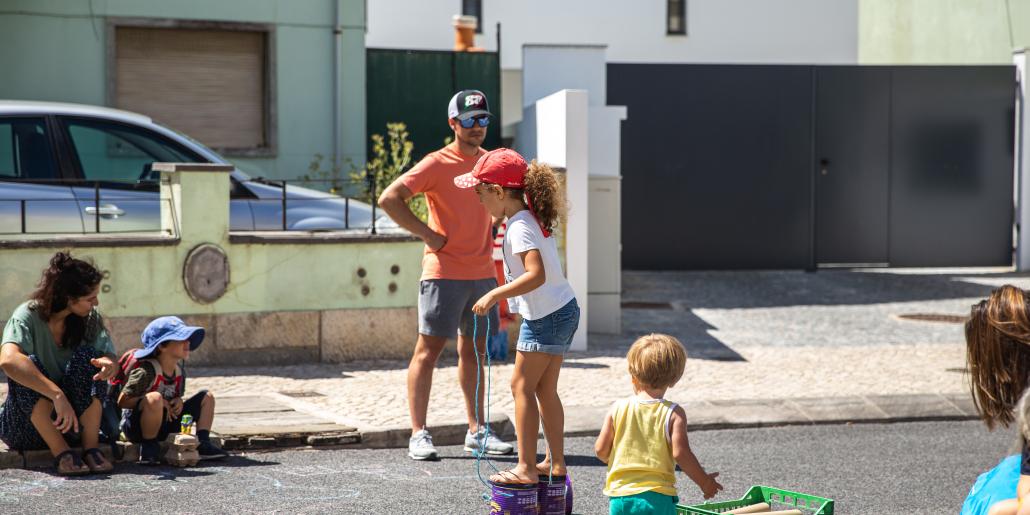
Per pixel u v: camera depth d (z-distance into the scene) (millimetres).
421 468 15719
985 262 41188
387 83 35406
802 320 30672
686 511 10133
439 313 16359
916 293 35594
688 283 37438
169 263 22234
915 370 23766
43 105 23438
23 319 14641
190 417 15453
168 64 32906
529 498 12562
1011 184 41000
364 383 21266
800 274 39688
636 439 10852
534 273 13062
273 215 24453
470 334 16734
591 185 27984
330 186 34156
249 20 33375
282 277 23094
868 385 22172
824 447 17828
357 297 23641
